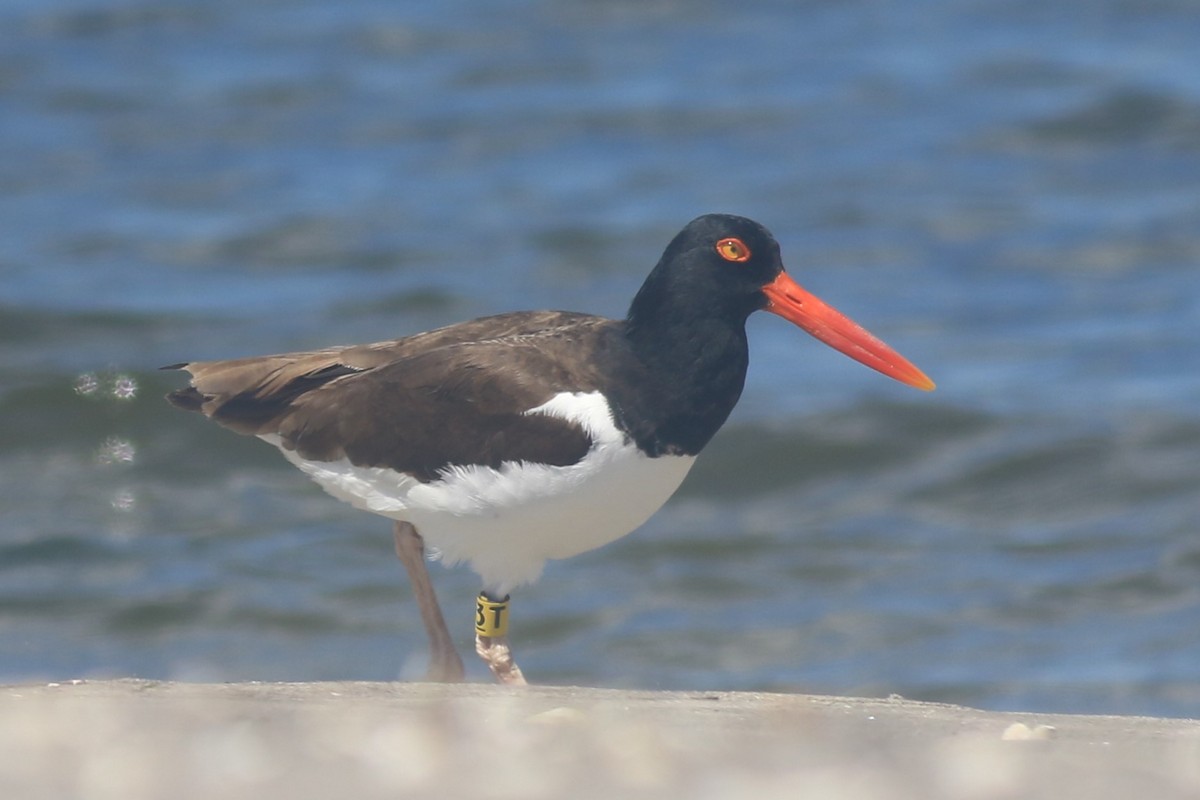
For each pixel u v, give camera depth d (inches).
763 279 377.4
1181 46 1073.5
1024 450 658.8
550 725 285.1
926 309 777.6
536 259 832.3
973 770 262.1
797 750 273.3
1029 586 564.1
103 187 928.9
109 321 761.0
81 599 553.3
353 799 241.0
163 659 514.3
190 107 1039.6
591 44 1123.9
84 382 701.3
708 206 888.3
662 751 268.8
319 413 377.7
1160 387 700.7
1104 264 816.3
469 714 293.9
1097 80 1021.2
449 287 798.5
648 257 831.1
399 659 515.8
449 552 375.6
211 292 798.5
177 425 675.4
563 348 369.4
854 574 578.9
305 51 1123.3
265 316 771.4
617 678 509.0
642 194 906.1
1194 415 675.4
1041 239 846.5
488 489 361.4
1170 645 518.9
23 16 1188.5
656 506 374.0
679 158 949.8
